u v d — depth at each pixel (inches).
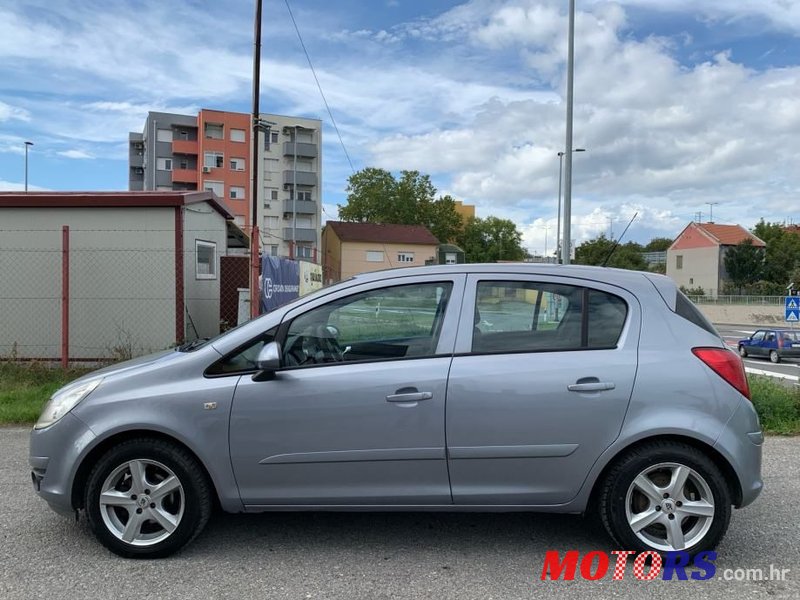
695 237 2987.2
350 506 140.3
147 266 384.8
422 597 125.4
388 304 146.2
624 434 136.0
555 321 143.6
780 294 2469.2
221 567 138.5
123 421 138.6
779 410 279.7
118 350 360.5
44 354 382.9
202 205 431.5
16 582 131.3
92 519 140.7
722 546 150.7
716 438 135.3
